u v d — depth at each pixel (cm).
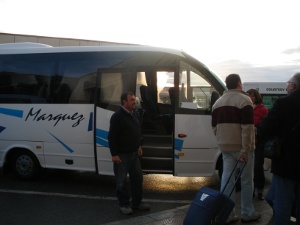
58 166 714
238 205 546
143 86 700
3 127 743
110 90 677
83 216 530
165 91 712
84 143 690
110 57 689
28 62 737
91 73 693
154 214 505
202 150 647
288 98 355
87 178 778
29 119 725
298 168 349
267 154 361
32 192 662
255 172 580
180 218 489
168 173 661
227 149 451
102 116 675
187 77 653
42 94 721
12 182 740
